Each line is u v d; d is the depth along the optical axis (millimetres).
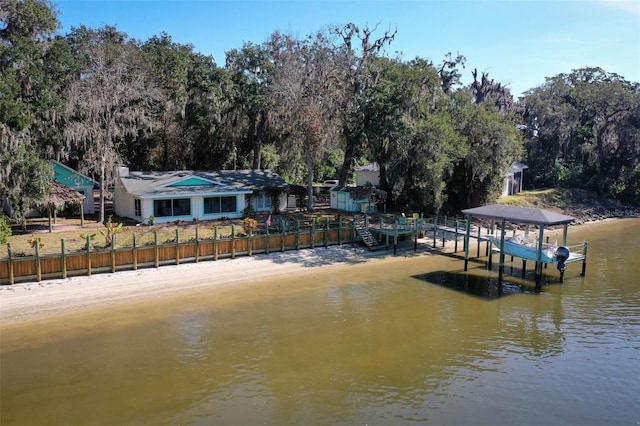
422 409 13875
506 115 47469
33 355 16984
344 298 24016
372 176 52500
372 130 38719
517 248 27453
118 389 14781
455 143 39188
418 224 35094
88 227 32469
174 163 51031
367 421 13219
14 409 13617
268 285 25828
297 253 31875
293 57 40469
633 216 57031
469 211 30141
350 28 40406
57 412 13492
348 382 15383
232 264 28688
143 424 12969
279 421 13164
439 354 17578
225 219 37562
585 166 66000
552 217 26359
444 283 27094
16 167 26531
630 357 17547
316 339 18781
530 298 24500
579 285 26906
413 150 39344
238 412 13586
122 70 35750
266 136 50594
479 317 21609
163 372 15891
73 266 24391
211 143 49094
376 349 17938
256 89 43750
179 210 36062
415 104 39344
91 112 34500
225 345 18078
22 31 29484
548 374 16156
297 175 57500
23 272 23219
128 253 25906
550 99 64938
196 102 44750
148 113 40875
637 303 23688
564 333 19781
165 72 43688
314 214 41125
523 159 65625
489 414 13688
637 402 14461
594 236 43156
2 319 19781
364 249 34188
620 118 60500
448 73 50344
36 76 29125
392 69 41156
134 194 34375
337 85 39250
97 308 21453
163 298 23094
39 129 30125
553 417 13602
